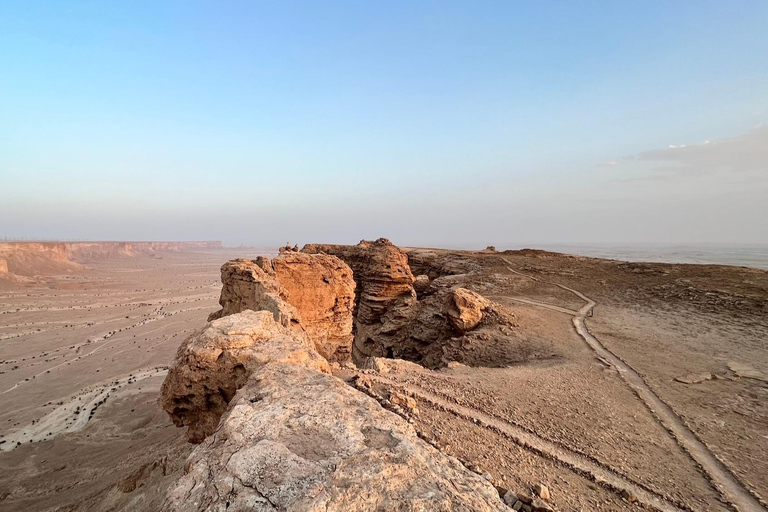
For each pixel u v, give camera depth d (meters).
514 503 8.06
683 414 13.93
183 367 9.80
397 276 41.09
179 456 15.68
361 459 5.09
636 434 12.28
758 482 9.78
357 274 48.25
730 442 11.92
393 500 4.43
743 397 15.48
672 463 10.62
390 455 5.29
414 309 38.66
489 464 9.74
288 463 5.01
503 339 26.33
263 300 18.88
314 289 28.86
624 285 42.31
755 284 34.38
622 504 8.72
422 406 12.99
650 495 9.09
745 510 8.62
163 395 10.52
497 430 11.74
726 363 19.66
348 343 30.70
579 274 50.25
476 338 27.38
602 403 14.72
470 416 12.55
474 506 4.52
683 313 30.52
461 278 53.06
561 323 29.53
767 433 12.51
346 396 7.29
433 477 4.98
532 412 13.43
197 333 11.55
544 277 50.62
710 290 34.22
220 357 9.78
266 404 6.76
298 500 4.27
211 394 9.99
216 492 4.77
